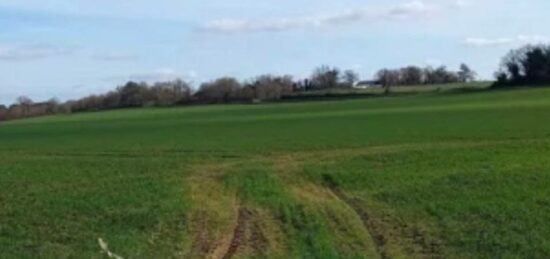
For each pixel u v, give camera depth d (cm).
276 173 4109
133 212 3003
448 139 5522
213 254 2270
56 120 12850
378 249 2250
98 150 6059
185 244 2414
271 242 2392
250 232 2567
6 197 3600
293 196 3331
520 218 2611
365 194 3322
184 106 16500
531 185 3300
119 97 17838
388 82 18888
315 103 14375
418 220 2666
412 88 17325
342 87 18362
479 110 8775
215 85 17800
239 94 17562
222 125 8550
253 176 4022
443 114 8394
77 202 3322
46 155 5878
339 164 4372
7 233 2720
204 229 2652
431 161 4306
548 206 2812
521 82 16162
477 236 2364
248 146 5700
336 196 3319
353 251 2214
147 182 3934
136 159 5197
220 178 4012
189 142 6331
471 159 4294
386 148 5134
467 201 2980
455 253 2173
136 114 13550
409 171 3938
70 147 6494
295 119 8994
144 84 17962
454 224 2566
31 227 2820
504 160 4166
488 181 3456
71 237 2609
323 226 2597
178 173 4319
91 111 16600
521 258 2080
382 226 2583
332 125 7519
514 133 5688
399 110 9856
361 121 7938
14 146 6950
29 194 3672
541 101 10162
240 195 3400
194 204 3159
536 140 5159
